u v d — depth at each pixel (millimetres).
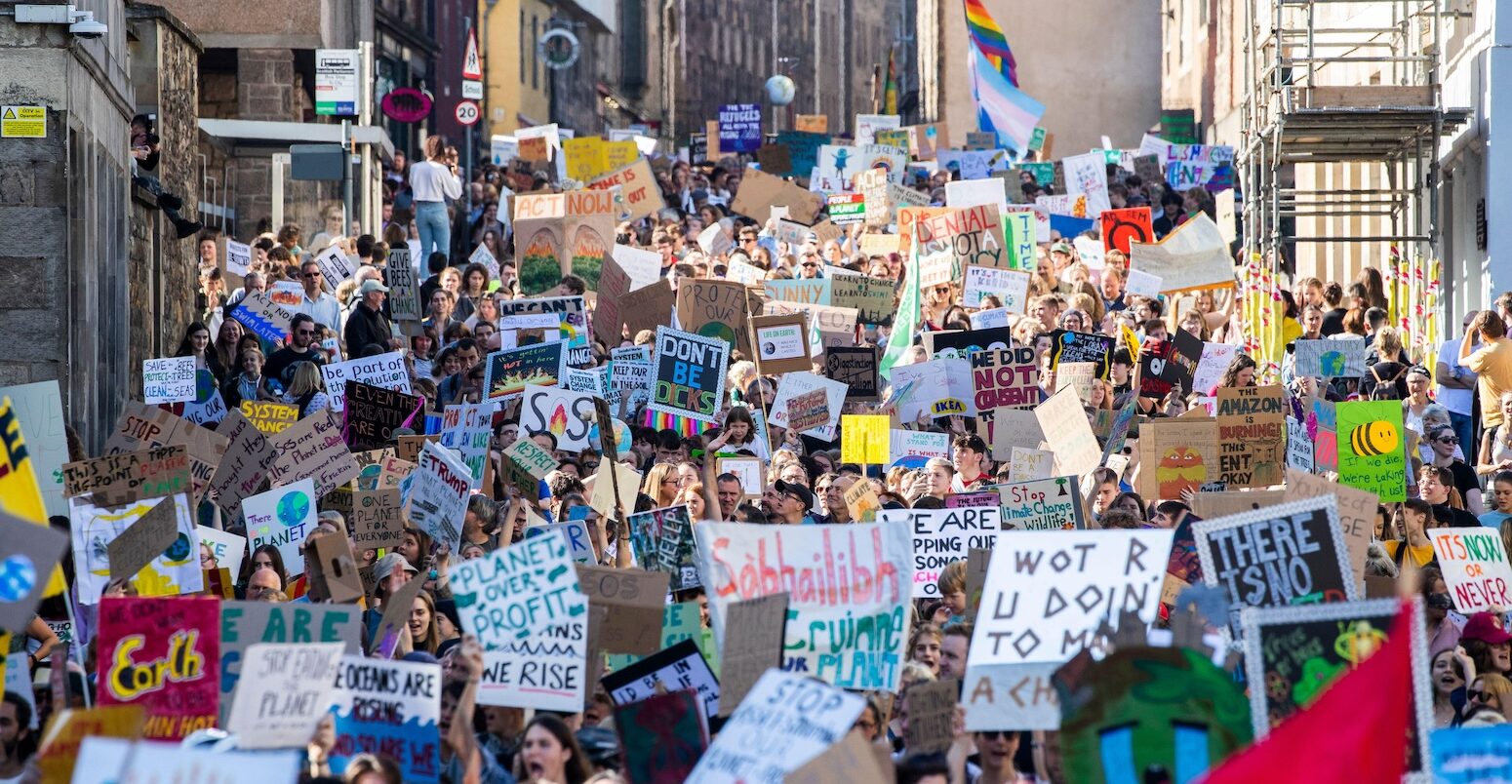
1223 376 22391
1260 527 10406
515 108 84125
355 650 10047
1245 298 31188
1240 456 17938
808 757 8109
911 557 10383
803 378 21625
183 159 29609
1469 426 23422
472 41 52062
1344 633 8406
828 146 48062
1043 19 77562
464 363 24031
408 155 64188
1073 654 9836
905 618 10344
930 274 28797
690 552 14281
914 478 18688
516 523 16016
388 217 43500
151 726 9438
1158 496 17891
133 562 11664
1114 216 33312
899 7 170375
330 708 9656
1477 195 31406
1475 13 31359
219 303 29172
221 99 45469
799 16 153875
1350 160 34219
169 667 9500
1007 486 16078
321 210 41938
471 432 19031
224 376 24562
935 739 9789
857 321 26609
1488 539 14102
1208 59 66938
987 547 15305
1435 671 13312
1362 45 33594
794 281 28547
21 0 19641
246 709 8805
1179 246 30156
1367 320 26844
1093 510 18047
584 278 30641
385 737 9664
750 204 41812
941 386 22500
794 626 10297
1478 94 31000
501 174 47094
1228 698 8281
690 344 20703
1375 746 6773
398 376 22172
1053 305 25281
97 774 6695
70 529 12672
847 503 16562
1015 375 21953
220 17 44594
